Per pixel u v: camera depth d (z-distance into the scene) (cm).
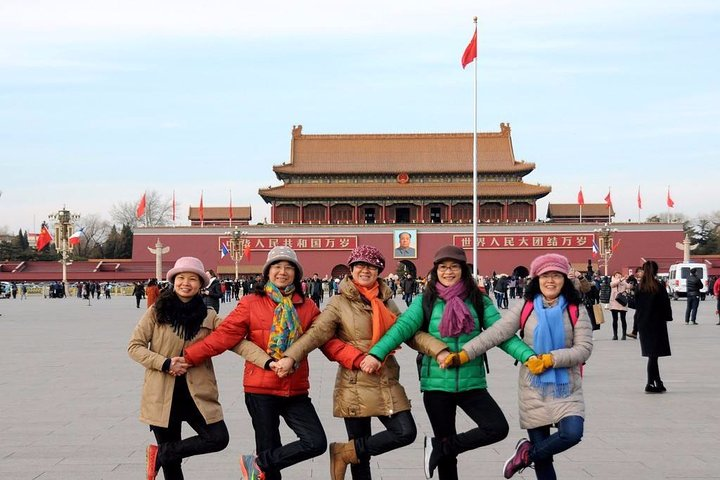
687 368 2852
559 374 1156
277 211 13900
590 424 1802
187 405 1205
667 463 1439
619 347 3694
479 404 1197
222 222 14862
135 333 1197
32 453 1514
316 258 13300
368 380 1188
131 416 1914
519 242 13162
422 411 2000
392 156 14062
